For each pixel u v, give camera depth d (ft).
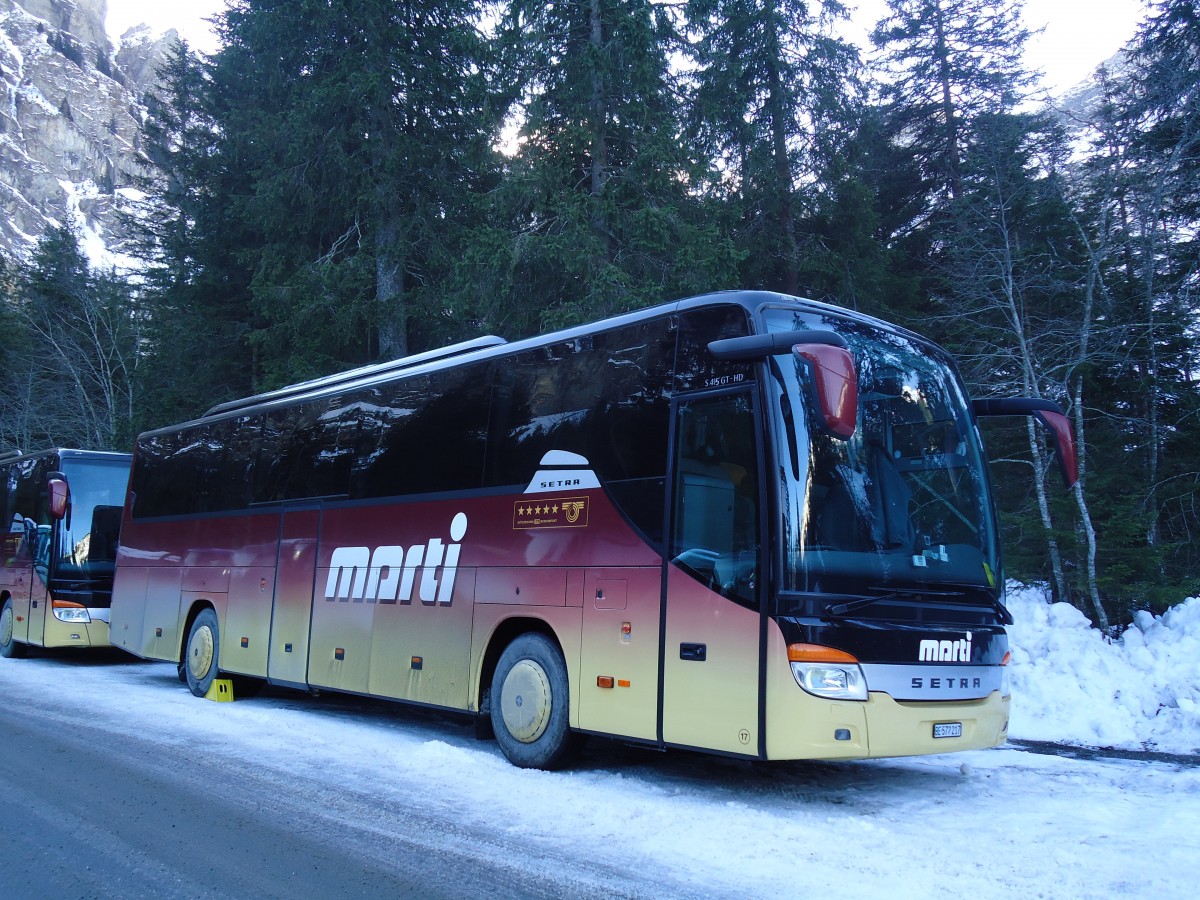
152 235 112.57
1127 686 30.32
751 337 19.29
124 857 17.11
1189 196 44.98
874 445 20.72
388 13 67.36
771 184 62.59
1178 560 45.21
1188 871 15.69
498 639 25.53
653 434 21.79
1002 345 46.57
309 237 74.02
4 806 20.58
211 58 101.60
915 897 14.65
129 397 97.81
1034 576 42.45
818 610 18.51
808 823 18.90
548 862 16.61
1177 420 47.26
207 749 26.84
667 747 20.52
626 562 21.71
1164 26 49.83
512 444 25.63
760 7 63.10
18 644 52.49
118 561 46.19
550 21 58.54
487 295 57.77
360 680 29.43
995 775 23.86
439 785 22.38
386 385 30.83
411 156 68.03
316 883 15.71
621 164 59.82
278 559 34.37
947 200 66.13
